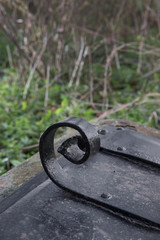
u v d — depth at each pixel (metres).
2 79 4.06
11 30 3.71
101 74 3.92
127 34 4.86
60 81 3.59
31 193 1.00
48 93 3.44
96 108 3.38
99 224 0.88
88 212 0.92
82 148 0.99
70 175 1.05
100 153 1.22
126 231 0.86
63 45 3.69
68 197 0.98
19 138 2.63
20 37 3.89
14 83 3.66
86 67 3.86
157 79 3.73
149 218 0.88
